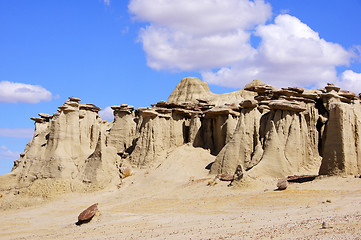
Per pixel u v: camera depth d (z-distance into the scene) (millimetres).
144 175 68000
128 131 78812
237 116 71125
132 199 58969
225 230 36281
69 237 42125
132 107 80812
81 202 61312
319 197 44625
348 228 30703
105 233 41875
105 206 56156
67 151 71438
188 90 103375
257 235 32719
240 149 62812
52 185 66062
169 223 42812
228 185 55000
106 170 67938
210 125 73625
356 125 53594
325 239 28562
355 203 40062
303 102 66688
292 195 46312
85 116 78062
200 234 35875
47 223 51594
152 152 72062
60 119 72375
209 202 49656
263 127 66312
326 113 66375
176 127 76750
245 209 44812
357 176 49844
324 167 52344
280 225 35281
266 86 74750
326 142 52812
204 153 71125
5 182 72812
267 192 48938
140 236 38250
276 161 57750
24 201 65062
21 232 48094
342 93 68312
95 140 78000
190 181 62094
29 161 73938
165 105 78312
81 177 67750
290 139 60500
